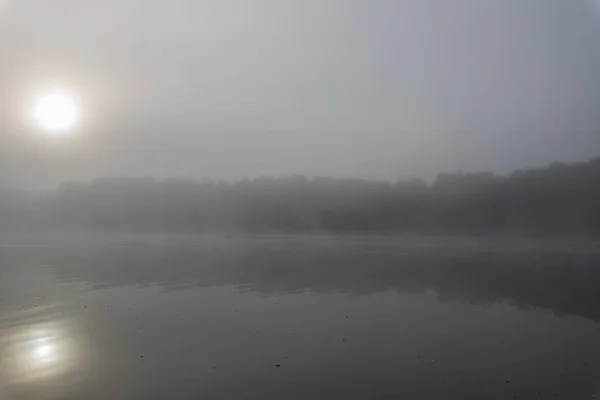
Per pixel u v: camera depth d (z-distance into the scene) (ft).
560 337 46.39
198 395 31.01
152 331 45.29
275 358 38.55
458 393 32.65
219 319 50.34
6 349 38.73
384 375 35.53
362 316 53.36
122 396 30.55
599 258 110.11
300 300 60.75
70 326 46.06
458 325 50.37
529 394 32.71
